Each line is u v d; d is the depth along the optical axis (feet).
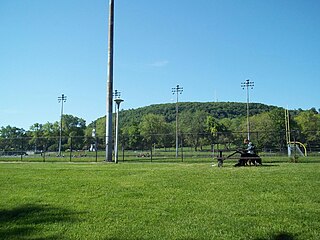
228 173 42.68
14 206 25.20
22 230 19.27
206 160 90.12
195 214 22.13
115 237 17.84
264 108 440.86
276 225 19.34
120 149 125.70
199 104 455.63
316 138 122.31
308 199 25.73
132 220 20.95
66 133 281.33
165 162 83.10
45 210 23.82
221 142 112.06
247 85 207.00
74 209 23.94
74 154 129.59
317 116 249.75
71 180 37.78
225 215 21.76
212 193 28.55
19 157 120.37
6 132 237.86
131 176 41.29
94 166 63.21
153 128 279.90
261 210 22.70
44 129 289.12
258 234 17.88
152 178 38.68
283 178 36.37
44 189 32.01
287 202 24.91
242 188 30.50
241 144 115.14
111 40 101.04
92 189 31.50
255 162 62.39
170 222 20.39
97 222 20.67
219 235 17.81
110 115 96.43
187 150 126.82
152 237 17.70
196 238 17.44
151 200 26.32
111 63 99.81
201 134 111.75
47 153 133.18
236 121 291.58
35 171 49.62
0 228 19.74
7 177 41.70
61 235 18.31
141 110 470.39
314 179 35.42
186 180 36.24
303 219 20.56
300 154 110.73
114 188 31.83
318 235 17.61
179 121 323.98
